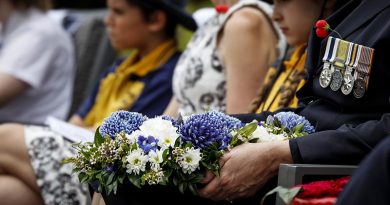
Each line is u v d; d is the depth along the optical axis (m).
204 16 6.91
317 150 3.53
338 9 3.99
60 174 5.60
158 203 3.61
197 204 3.64
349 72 3.71
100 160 3.54
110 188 3.48
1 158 5.62
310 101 4.07
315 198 3.23
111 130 3.65
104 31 7.57
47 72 7.19
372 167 2.75
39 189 5.59
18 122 7.11
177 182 3.50
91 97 6.75
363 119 3.69
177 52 6.39
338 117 3.75
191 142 3.54
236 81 5.08
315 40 4.02
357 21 3.79
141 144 3.51
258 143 3.60
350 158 3.51
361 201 2.73
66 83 7.37
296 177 3.35
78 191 5.60
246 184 3.57
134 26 6.36
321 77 3.86
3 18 7.21
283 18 4.40
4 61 7.05
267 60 5.10
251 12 5.12
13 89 7.00
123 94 6.37
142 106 6.21
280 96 4.52
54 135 5.66
